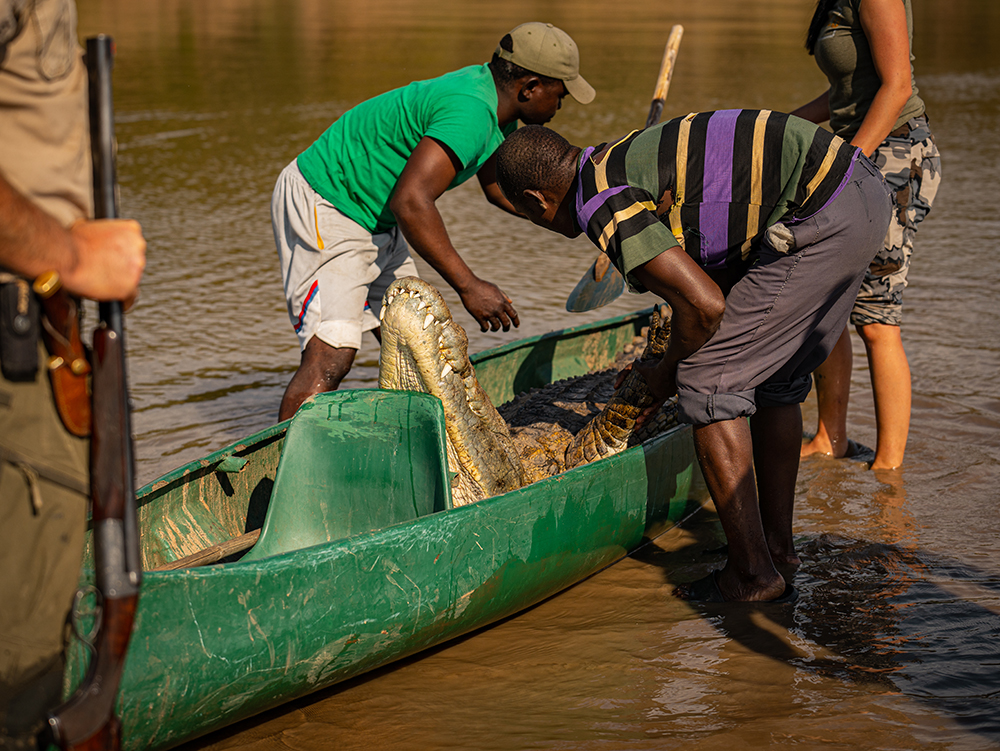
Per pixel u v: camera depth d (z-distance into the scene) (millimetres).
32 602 1866
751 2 34062
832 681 2912
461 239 8727
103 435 1880
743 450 3330
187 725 2475
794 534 3893
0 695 1868
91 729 1833
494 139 4375
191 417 5133
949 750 2555
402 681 2982
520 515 3090
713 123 3143
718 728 2691
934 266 7586
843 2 4129
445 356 3375
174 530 3260
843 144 3146
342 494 3361
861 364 5816
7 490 1819
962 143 12219
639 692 2891
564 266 7926
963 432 4797
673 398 4094
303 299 4457
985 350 5836
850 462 4578
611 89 15047
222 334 6418
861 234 3172
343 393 3340
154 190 10180
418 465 3230
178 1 31078
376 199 4375
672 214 3172
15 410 1811
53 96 1879
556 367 5078
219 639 2445
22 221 1703
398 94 4336
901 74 3953
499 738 2684
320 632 2639
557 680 2971
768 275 3197
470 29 23156
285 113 13711
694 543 3953
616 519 3506
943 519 3984
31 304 1797
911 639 3133
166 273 7668
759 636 3184
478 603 3043
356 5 31125
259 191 10195
